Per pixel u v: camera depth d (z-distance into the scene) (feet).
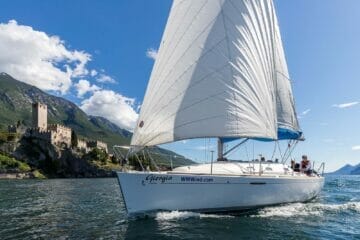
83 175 498.69
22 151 501.56
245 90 63.93
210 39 62.23
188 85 60.29
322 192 127.75
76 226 56.18
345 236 48.65
